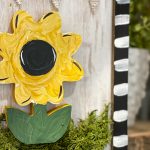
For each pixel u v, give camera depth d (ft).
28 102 2.47
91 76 2.70
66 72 2.56
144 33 4.15
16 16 2.43
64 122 2.56
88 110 2.71
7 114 2.41
